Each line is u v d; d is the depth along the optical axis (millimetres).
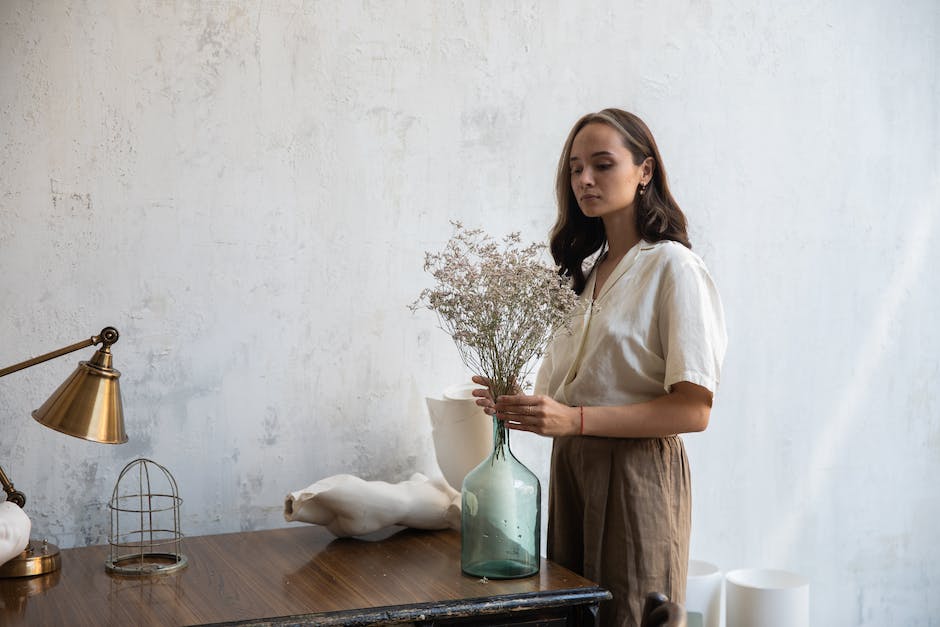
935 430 3275
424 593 1823
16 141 2234
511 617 1822
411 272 2586
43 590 1876
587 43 2758
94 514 2322
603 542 2059
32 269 2258
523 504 1914
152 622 1682
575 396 2119
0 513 1882
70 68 2266
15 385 2256
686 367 1954
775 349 3035
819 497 3119
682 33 2865
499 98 2666
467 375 2646
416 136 2582
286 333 2471
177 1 2344
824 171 3066
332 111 2494
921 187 3205
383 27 2537
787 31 2998
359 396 2543
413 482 2334
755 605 2688
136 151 2324
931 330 3248
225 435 2424
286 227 2461
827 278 3090
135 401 2344
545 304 1904
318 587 1871
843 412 3135
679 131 2877
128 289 2332
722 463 2994
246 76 2410
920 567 3277
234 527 2436
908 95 3170
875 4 3113
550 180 2732
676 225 2154
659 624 1193
